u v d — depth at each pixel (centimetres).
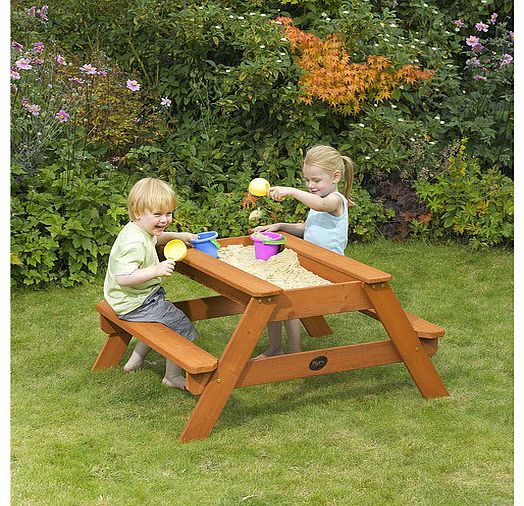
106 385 472
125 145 787
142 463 386
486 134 818
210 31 821
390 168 778
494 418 440
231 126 809
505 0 934
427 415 441
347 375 494
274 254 501
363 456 397
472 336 562
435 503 360
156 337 434
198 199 765
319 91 761
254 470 382
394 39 828
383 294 441
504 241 754
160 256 503
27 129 683
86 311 592
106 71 800
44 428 419
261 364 420
